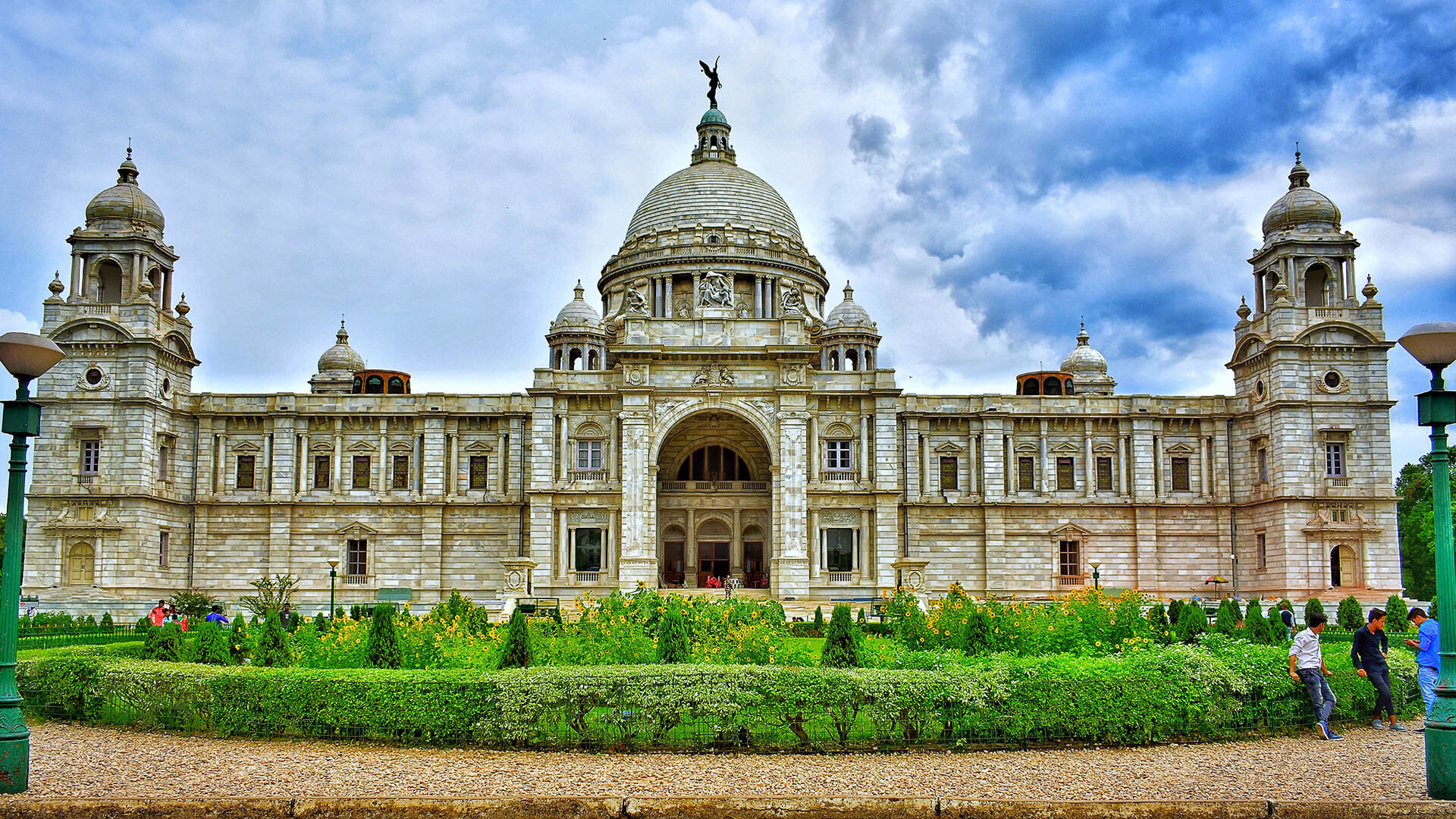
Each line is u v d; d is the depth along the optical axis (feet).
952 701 92.63
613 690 93.25
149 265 294.25
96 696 108.58
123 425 280.72
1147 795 76.18
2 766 76.69
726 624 121.80
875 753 91.56
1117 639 135.74
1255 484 301.43
